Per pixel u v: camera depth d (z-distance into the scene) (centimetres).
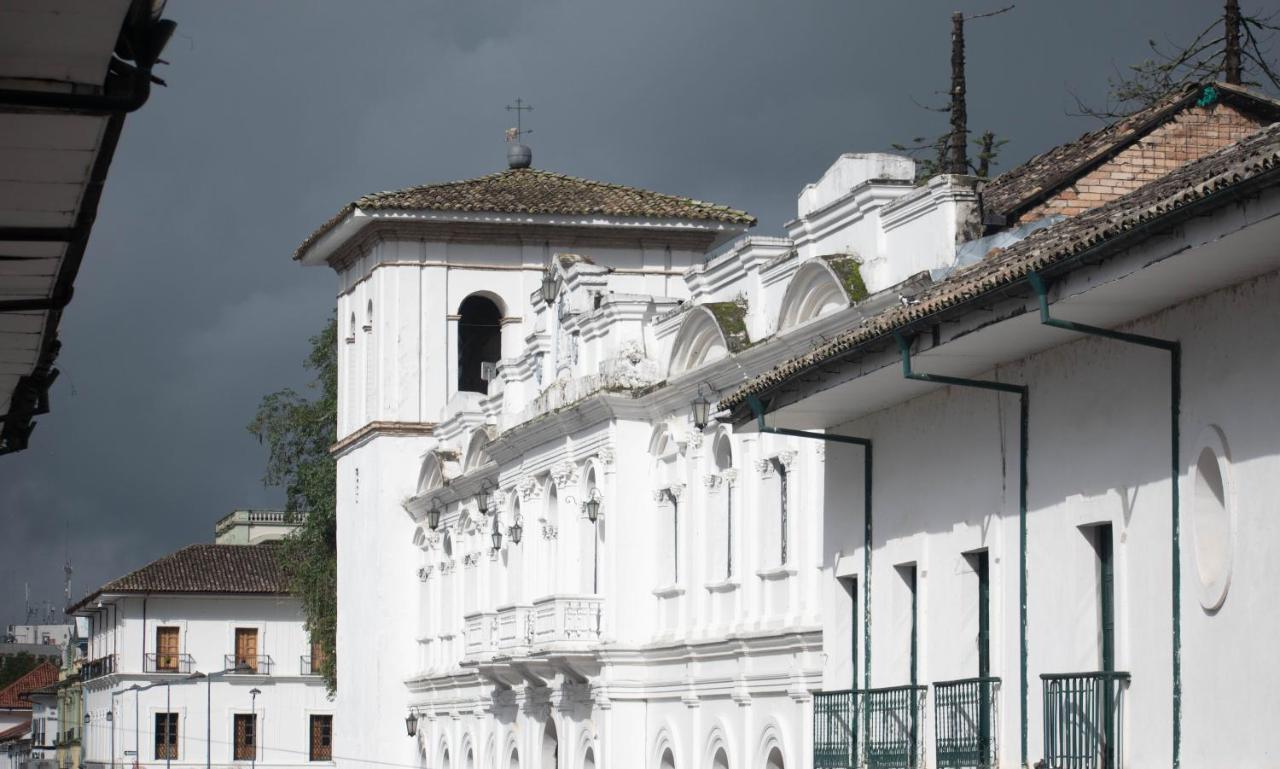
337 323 7550
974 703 2592
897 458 2934
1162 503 2189
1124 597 2267
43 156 1348
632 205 6397
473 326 6625
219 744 9712
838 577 3133
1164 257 1945
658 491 4584
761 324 4056
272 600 9862
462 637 5925
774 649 3916
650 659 4559
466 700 5850
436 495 6088
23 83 1248
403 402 6338
